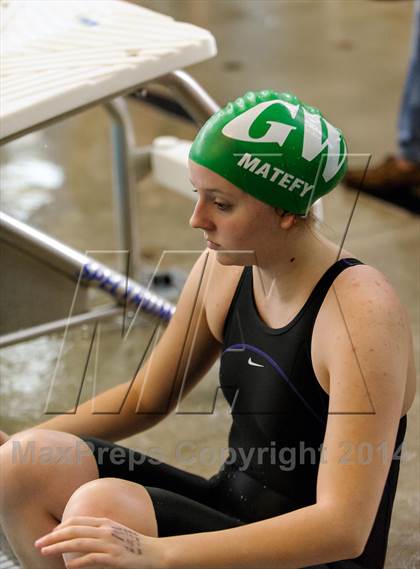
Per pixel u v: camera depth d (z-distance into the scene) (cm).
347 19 2311
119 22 798
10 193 1487
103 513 502
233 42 2123
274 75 1947
